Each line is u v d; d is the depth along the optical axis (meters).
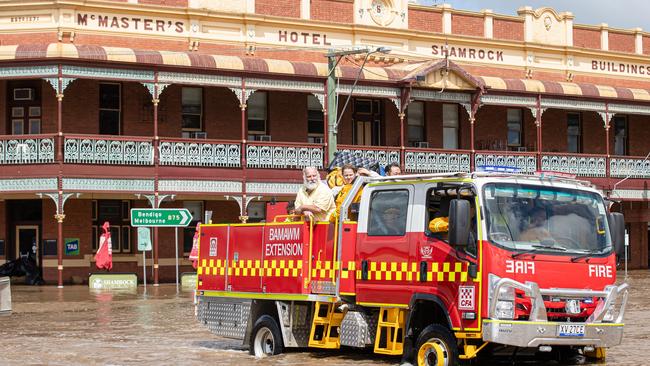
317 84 36.19
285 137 38.62
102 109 35.66
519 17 43.97
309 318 15.52
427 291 13.30
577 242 13.44
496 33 43.41
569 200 13.56
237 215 38.25
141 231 31.83
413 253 13.55
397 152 37.84
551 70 44.59
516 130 43.38
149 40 36.19
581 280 13.29
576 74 45.25
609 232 13.77
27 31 34.81
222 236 16.80
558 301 13.09
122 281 33.25
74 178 32.84
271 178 35.62
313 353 15.80
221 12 37.22
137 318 22.95
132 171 33.62
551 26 44.81
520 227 13.02
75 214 35.50
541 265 12.96
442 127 41.56
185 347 17.53
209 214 26.72
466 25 42.78
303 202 15.33
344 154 17.00
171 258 36.81
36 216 36.03
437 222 13.27
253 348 16.08
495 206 12.94
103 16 35.44
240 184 35.12
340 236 14.62
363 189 14.41
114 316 23.47
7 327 21.30
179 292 30.95
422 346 13.38
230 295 16.52
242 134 35.22
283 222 15.63
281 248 15.56
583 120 44.91
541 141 42.88
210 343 18.14
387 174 16.42
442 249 13.16
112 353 16.70
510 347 13.58
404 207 13.83
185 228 37.28
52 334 19.91
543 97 40.72
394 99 37.69
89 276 34.19
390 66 39.88
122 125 35.84
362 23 40.16
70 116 35.16
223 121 37.41
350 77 36.50
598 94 41.81
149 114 36.25
